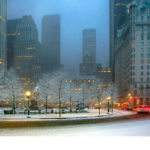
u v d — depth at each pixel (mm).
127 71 87562
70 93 80500
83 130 16688
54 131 16156
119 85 113500
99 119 28328
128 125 20422
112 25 156625
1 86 78250
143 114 40812
